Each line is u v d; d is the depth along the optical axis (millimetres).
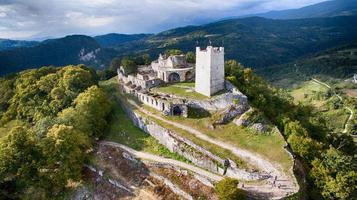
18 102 135375
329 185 76812
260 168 78438
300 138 87312
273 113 108000
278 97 126375
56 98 124562
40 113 121000
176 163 88438
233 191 68062
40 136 99688
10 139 88188
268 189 71875
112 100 134625
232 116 99688
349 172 78875
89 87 128500
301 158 86438
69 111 105688
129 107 120438
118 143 103875
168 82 131125
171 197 80062
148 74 140250
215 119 98750
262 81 137750
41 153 89625
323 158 84750
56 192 88750
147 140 102750
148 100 118938
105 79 181250
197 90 115312
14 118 132250
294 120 105625
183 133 95312
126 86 138750
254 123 94562
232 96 102688
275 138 89312
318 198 77750
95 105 109812
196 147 88625
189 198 77125
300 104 135500
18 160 86188
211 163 83125
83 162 96875
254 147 86875
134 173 90062
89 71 155125
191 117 104125
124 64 159750
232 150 86062
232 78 116062
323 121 121250
